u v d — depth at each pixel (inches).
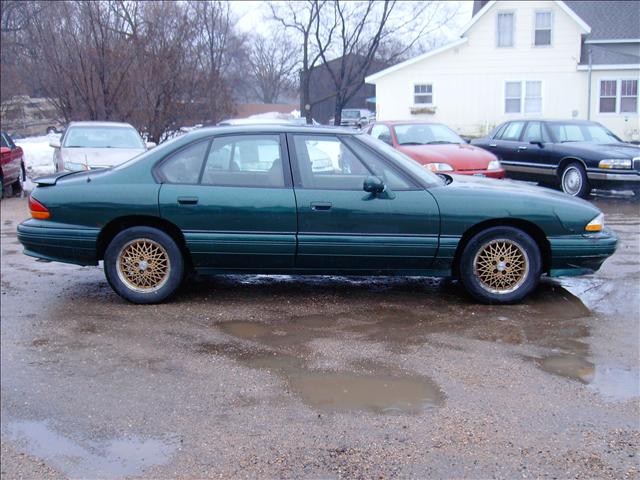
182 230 226.1
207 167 229.5
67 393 171.8
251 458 138.7
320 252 224.7
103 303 238.7
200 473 135.0
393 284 256.7
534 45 690.8
